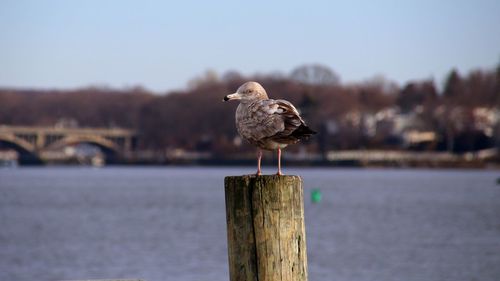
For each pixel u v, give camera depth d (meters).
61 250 39.59
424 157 167.62
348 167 166.38
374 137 176.75
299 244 10.10
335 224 53.69
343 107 179.62
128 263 34.84
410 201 76.88
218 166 187.00
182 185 109.00
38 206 72.75
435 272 32.53
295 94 181.38
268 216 10.02
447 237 45.12
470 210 65.94
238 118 10.97
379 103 186.25
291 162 167.62
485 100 181.50
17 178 134.00
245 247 10.08
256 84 11.10
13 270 33.66
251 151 186.75
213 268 33.00
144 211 66.00
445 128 177.75
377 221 55.88
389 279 30.95
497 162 166.62
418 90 194.38
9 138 192.75
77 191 95.19
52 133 197.12
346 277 31.39
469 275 31.88
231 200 10.13
